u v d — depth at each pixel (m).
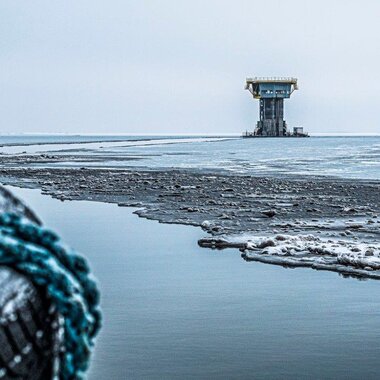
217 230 14.31
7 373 0.80
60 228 14.86
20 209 0.94
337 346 6.27
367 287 8.99
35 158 56.78
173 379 5.31
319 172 36.78
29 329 0.82
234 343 6.32
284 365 5.71
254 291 8.73
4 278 0.82
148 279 9.40
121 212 18.16
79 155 64.94
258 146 105.19
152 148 93.62
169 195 22.70
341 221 15.74
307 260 10.80
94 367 5.55
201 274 9.79
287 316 7.38
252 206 19.11
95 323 0.91
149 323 7.04
